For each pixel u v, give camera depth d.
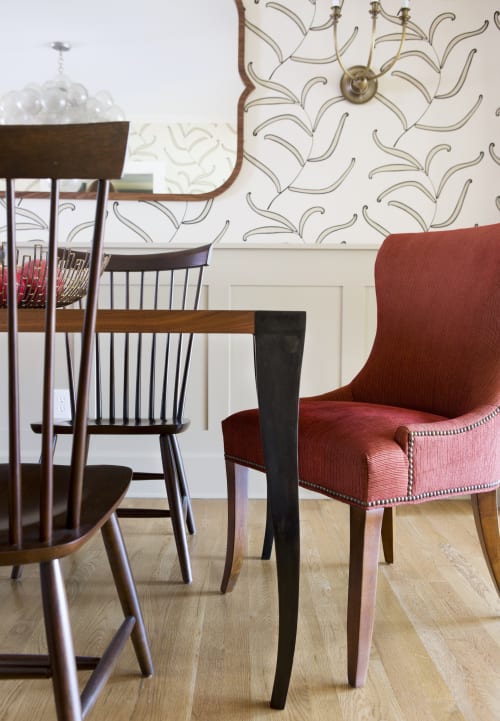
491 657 1.43
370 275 2.67
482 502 1.55
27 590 1.78
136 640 1.31
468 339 1.65
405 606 1.69
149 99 2.64
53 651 0.89
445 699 1.26
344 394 1.96
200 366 2.69
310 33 2.65
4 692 1.28
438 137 2.68
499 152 2.68
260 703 1.25
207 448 2.71
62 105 2.61
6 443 2.69
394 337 1.89
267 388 1.20
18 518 0.87
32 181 2.63
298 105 2.67
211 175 2.67
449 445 1.39
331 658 1.42
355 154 2.68
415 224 2.70
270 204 2.69
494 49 2.65
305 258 2.67
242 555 1.75
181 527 1.82
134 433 1.80
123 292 2.68
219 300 2.68
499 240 1.65
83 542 0.91
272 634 1.52
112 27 2.62
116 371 2.66
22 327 1.18
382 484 1.30
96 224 0.88
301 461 1.46
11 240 0.86
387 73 2.67
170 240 2.70
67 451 2.70
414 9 2.65
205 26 2.63
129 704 1.23
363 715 1.21
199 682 1.31
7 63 2.60
